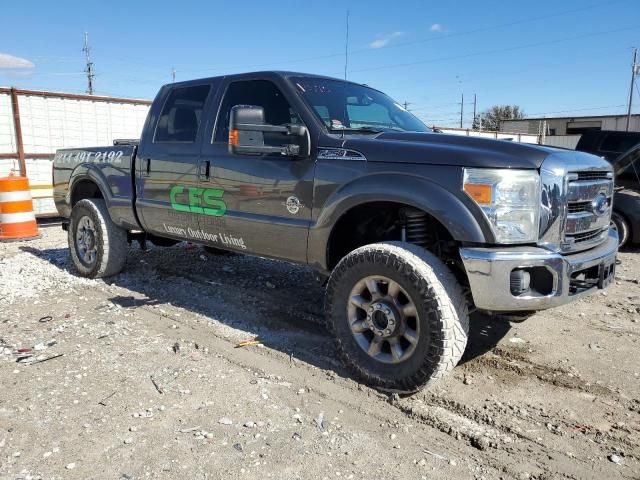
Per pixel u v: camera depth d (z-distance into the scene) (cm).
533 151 332
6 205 905
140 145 544
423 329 326
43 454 276
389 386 345
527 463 278
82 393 342
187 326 470
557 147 369
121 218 575
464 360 404
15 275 644
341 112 427
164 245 645
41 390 346
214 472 264
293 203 398
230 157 444
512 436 303
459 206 321
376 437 299
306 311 512
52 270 671
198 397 338
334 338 374
